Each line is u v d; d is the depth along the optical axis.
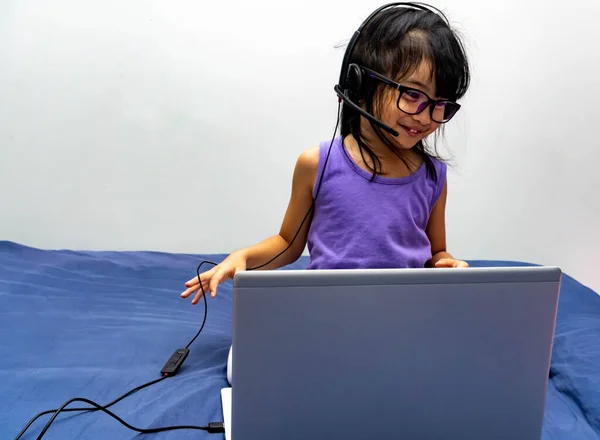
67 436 0.71
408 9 0.87
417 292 0.54
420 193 0.96
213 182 1.88
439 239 1.10
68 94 1.75
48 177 1.81
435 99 0.83
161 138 1.82
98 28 1.72
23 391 0.82
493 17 1.82
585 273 2.00
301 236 1.05
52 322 1.10
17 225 1.84
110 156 1.82
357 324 0.53
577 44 1.83
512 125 1.90
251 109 1.83
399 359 0.55
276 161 1.89
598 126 1.88
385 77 0.81
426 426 0.57
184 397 0.82
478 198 1.96
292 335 0.52
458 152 1.92
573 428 0.80
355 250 0.90
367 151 0.93
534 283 0.57
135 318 1.15
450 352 0.56
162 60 1.76
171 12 1.73
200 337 1.07
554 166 1.93
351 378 0.54
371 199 0.92
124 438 0.72
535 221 1.98
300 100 1.84
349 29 1.80
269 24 1.78
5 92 1.73
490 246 2.01
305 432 0.55
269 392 0.53
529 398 0.59
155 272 1.48
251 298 0.50
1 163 1.78
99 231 1.88
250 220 1.93
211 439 0.73
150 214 1.89
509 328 0.57
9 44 1.70
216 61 1.78
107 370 0.91
